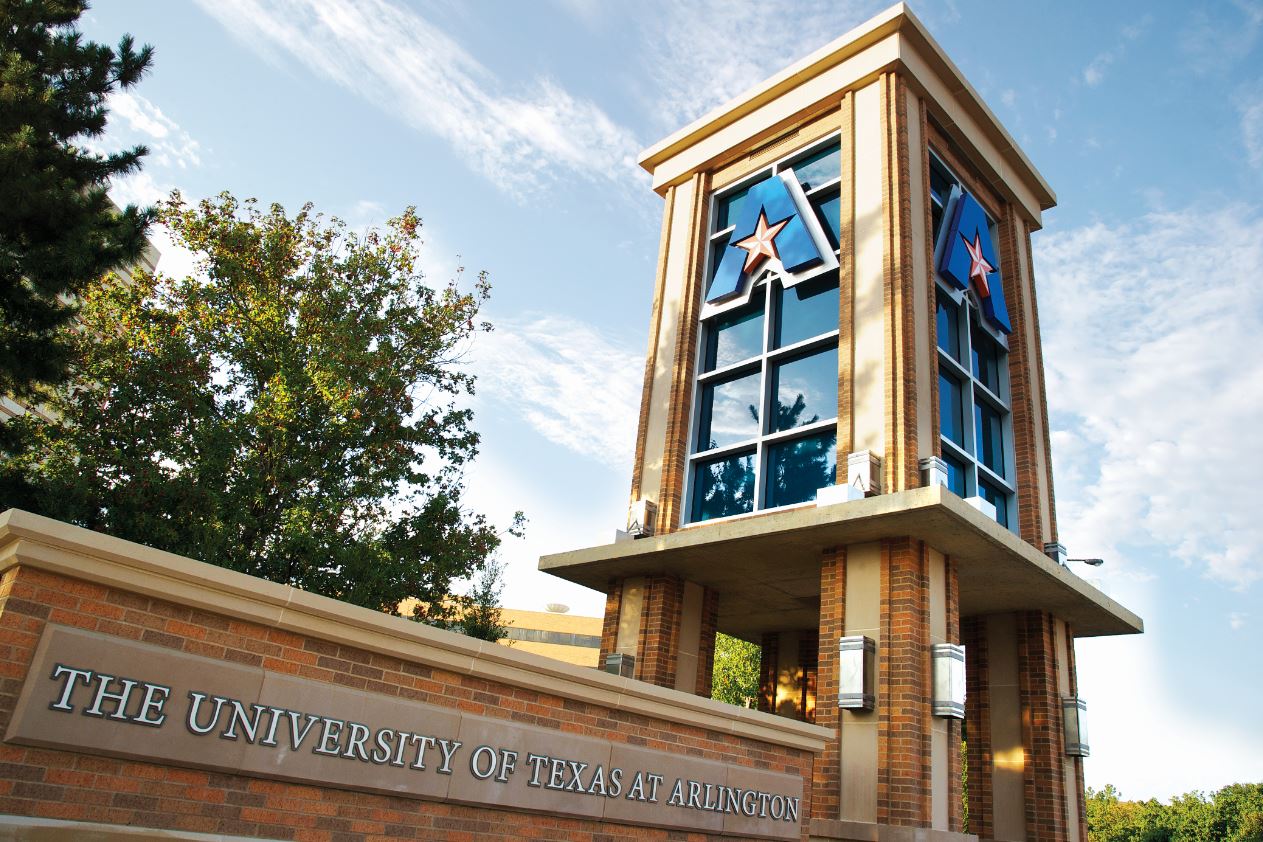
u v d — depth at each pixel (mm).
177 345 18641
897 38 18438
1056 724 17016
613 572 17984
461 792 7543
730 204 21500
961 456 17641
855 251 17391
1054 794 16250
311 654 6914
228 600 6465
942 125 19672
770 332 18578
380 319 20719
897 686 13305
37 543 5656
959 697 13352
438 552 20047
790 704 20750
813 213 18891
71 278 13570
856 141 18484
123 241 13977
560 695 8633
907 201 17109
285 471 18203
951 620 14477
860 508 13695
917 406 15609
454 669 7789
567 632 55281
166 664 6078
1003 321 19859
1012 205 21609
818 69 19766
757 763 10734
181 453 17844
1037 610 17703
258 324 20000
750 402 18594
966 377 18453
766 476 17516
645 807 9102
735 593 18562
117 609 5992
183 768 6086
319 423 19172
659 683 16594
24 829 5242
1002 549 14430
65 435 17641
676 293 20797
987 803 16953
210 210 21062
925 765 12945
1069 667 18109
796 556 15820
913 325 16109
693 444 19109
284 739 6562
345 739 6891
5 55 13586
